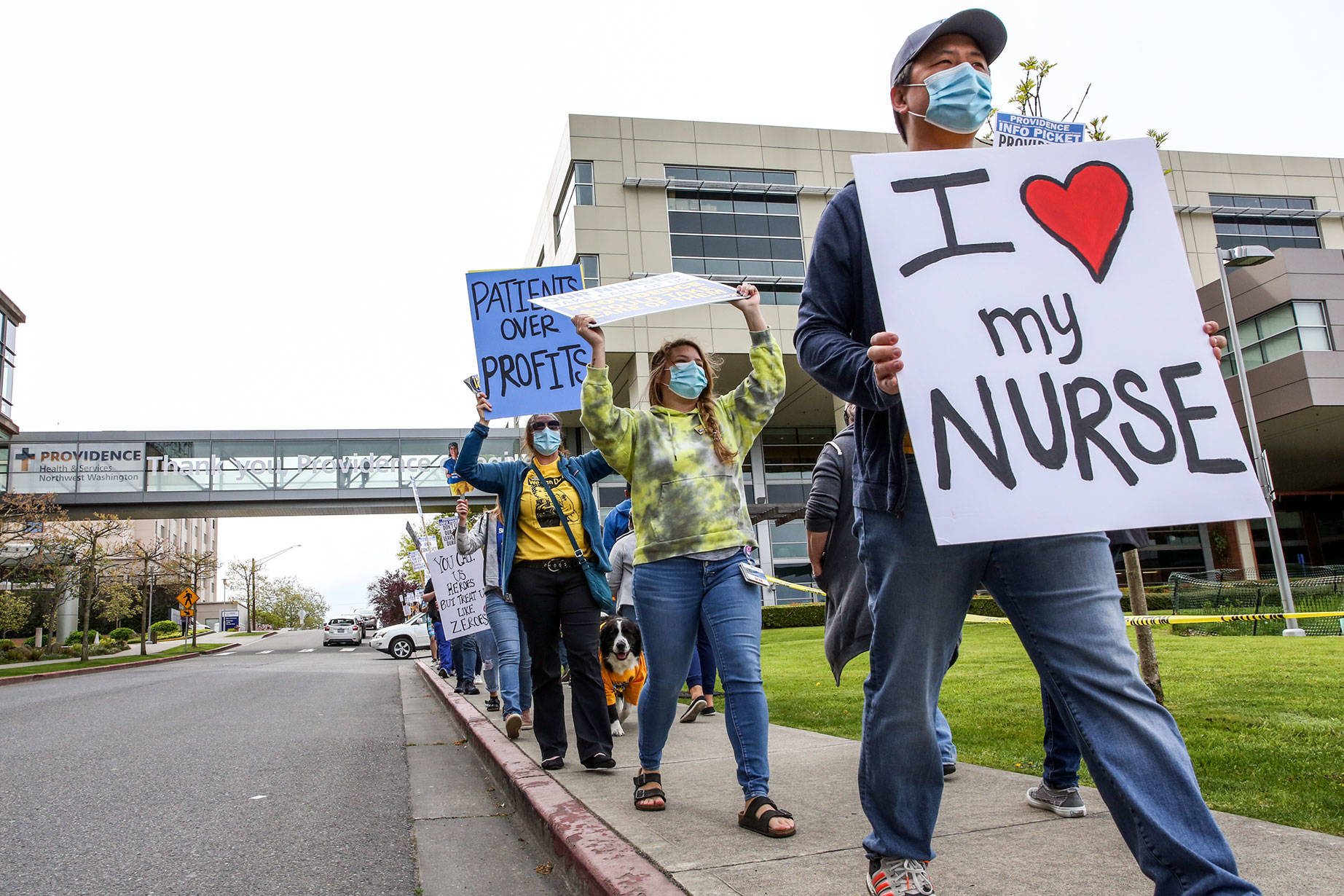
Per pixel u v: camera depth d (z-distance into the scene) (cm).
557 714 445
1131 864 237
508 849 348
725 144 2983
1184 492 173
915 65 204
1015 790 330
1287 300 2605
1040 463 173
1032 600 176
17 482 3184
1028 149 193
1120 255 188
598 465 471
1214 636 1330
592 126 2894
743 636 313
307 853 345
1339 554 3731
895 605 186
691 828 297
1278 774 329
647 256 2834
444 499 3359
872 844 198
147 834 379
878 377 172
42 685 1706
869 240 184
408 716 861
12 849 358
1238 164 3250
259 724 788
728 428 341
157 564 3650
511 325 526
